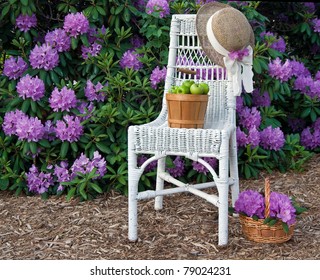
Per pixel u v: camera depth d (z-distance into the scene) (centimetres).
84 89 381
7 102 386
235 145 319
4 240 302
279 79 420
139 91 397
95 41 387
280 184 389
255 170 402
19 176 372
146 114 374
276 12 500
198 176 388
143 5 416
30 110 375
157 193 301
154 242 297
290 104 470
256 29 427
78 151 383
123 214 337
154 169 385
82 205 354
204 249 287
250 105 433
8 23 402
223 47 310
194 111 294
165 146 281
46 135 371
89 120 367
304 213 337
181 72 337
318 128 465
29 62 388
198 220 328
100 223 323
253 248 285
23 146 364
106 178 375
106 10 396
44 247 293
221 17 308
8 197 374
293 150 430
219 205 284
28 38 387
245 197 292
